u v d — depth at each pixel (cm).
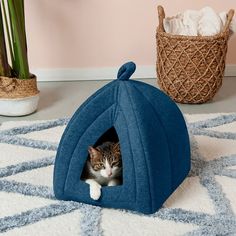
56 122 180
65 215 119
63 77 238
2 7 194
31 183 134
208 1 232
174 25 204
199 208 122
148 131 115
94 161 124
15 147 158
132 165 114
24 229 113
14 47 185
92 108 118
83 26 230
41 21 225
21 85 185
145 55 240
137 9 229
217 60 197
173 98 207
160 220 117
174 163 125
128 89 117
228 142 163
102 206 123
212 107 204
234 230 112
